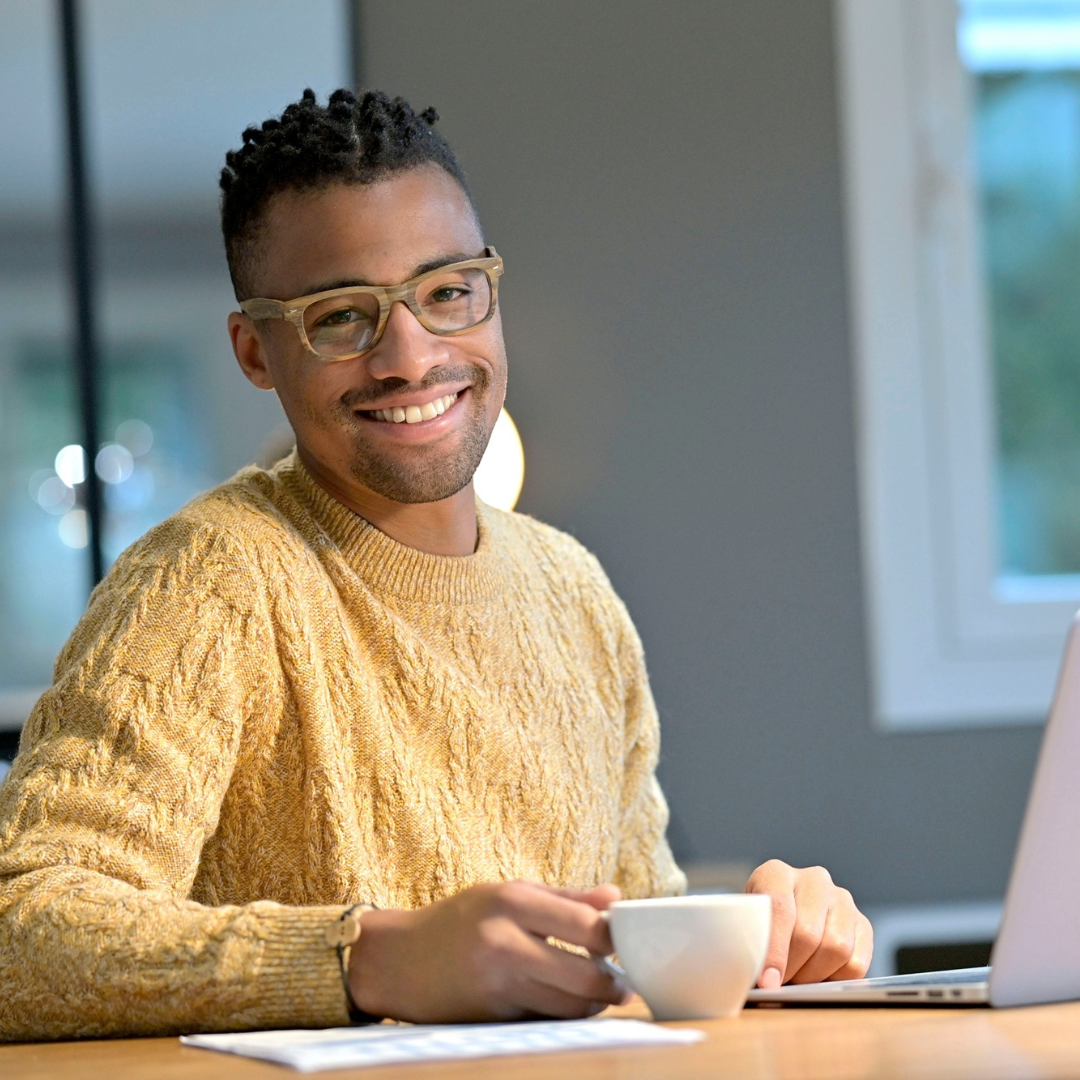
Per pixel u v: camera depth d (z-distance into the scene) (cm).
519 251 387
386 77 384
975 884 387
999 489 410
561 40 390
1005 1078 85
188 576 152
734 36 395
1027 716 394
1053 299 414
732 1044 101
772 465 390
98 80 371
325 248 167
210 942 121
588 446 385
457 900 118
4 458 367
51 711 143
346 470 172
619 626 205
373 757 163
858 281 396
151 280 372
